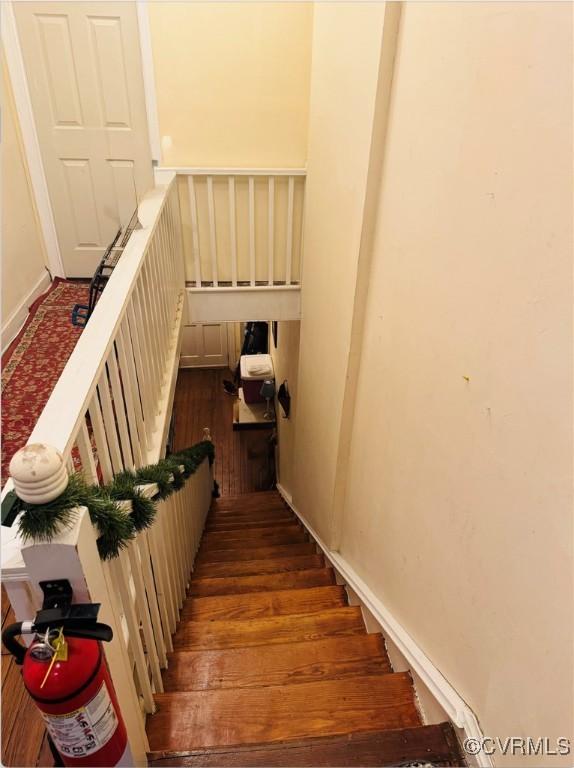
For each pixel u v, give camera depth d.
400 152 1.61
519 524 1.01
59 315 3.29
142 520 1.12
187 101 3.11
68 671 0.80
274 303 3.71
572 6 0.78
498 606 1.11
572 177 0.80
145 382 1.98
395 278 1.71
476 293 1.15
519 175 0.96
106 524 0.91
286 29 2.96
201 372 7.59
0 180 2.57
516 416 1.00
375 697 1.61
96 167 2.91
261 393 5.81
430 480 1.47
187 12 2.86
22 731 1.40
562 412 0.85
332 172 2.46
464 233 1.20
